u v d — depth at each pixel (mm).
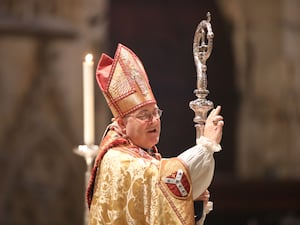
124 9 11367
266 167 11289
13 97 9461
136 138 3404
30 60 9539
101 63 3562
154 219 3135
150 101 3396
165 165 3191
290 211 11109
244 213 11070
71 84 9672
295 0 11375
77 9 9750
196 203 3229
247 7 11406
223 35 11500
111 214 3254
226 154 11352
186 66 11578
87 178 4062
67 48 9688
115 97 3430
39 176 9539
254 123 11375
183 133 11539
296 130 11289
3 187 9422
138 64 3471
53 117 9594
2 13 9461
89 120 4141
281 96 11344
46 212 9555
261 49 11406
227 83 11469
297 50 11344
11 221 9438
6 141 9438
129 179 3240
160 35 11523
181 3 11570
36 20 9562
